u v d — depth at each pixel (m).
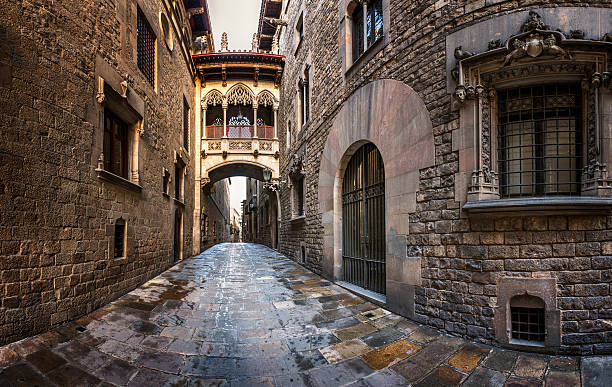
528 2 3.82
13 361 3.31
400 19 5.27
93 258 5.16
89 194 5.14
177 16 11.55
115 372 3.25
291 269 9.91
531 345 3.63
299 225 11.38
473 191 3.97
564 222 3.63
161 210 9.16
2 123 3.83
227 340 4.10
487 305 3.86
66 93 4.74
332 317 4.95
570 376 3.14
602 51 3.53
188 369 3.37
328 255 7.82
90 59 5.31
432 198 4.52
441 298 4.31
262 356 3.68
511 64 3.78
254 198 28.59
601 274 3.57
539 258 3.67
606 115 3.57
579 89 3.84
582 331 3.55
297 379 3.20
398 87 5.23
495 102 4.06
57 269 4.39
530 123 4.00
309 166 9.85
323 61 8.56
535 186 3.95
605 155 3.56
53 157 4.46
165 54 9.93
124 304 5.46
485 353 3.63
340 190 7.57
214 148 17.16
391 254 5.20
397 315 4.98
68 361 3.40
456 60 4.21
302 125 11.73
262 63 16.72
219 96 17.41
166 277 8.30
